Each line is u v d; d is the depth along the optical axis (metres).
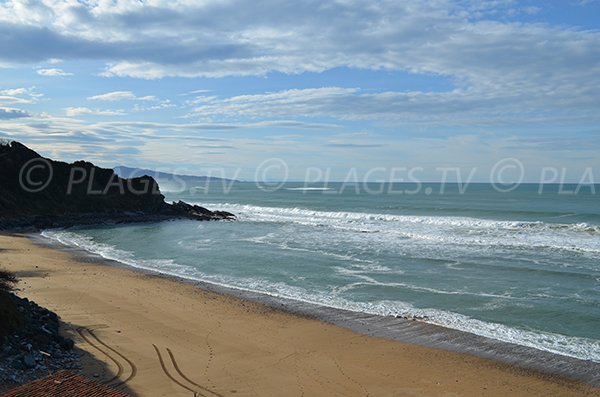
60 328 13.61
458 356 12.98
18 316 11.70
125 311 16.05
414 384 11.27
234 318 15.88
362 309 17.03
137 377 10.71
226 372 11.41
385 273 22.33
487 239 30.67
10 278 19.64
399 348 13.52
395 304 17.59
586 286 19.47
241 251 29.05
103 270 23.42
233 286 20.33
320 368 12.02
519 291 18.95
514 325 15.30
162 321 15.16
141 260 26.56
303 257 26.59
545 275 21.33
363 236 33.97
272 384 10.93
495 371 12.05
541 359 12.77
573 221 40.50
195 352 12.60
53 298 17.25
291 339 14.07
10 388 9.00
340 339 14.15
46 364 10.56
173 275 22.52
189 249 30.31
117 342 12.86
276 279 21.56
